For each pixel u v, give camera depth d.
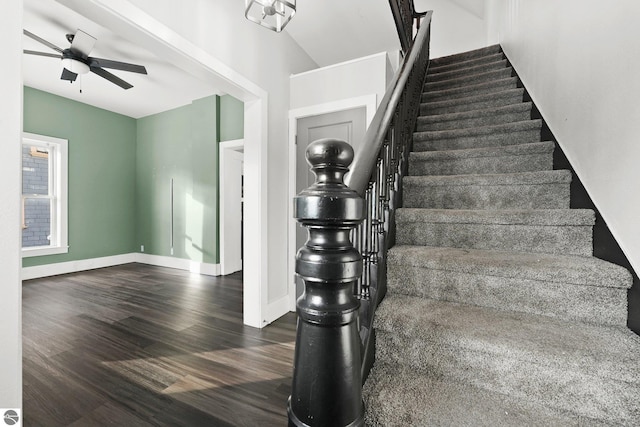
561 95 1.59
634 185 0.97
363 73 2.72
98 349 2.11
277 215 2.82
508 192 1.57
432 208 1.72
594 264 1.07
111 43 3.06
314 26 3.08
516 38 2.56
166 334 2.38
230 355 2.04
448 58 3.66
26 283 3.98
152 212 5.37
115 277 4.36
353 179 0.74
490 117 2.25
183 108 5.01
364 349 0.93
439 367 0.94
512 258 1.19
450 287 1.18
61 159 4.55
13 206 0.95
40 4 2.47
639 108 0.95
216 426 1.38
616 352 0.81
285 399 1.58
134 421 1.41
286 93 2.97
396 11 2.35
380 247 1.23
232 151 4.77
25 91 4.16
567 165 1.50
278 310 2.80
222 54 2.11
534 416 0.78
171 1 1.71
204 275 4.55
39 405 1.51
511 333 0.92
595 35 1.24
